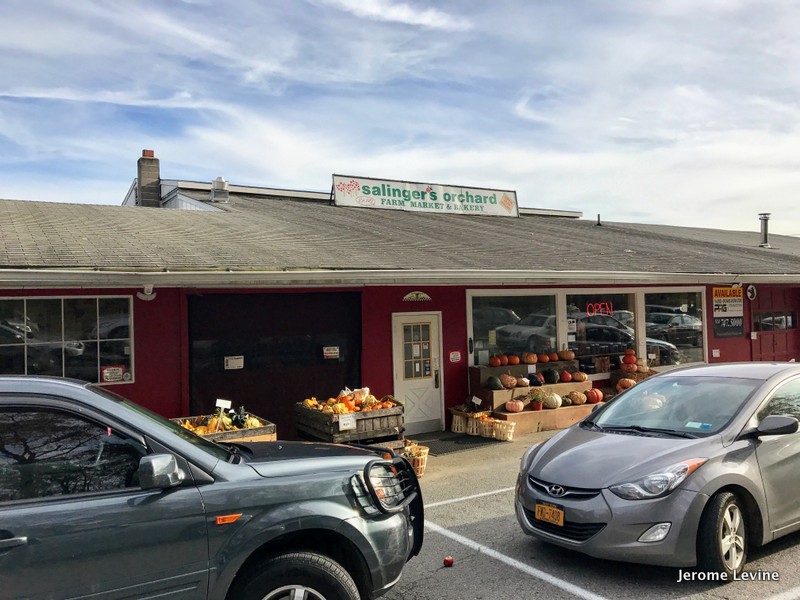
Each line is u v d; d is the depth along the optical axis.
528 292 11.51
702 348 14.02
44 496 2.98
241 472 3.39
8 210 9.46
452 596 4.40
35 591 2.82
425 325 10.44
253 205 13.95
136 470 3.16
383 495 3.71
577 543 4.56
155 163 18.58
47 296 7.37
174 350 8.15
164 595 3.05
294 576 3.31
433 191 16.38
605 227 17.86
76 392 3.22
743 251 15.42
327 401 8.48
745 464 4.62
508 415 10.13
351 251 8.80
